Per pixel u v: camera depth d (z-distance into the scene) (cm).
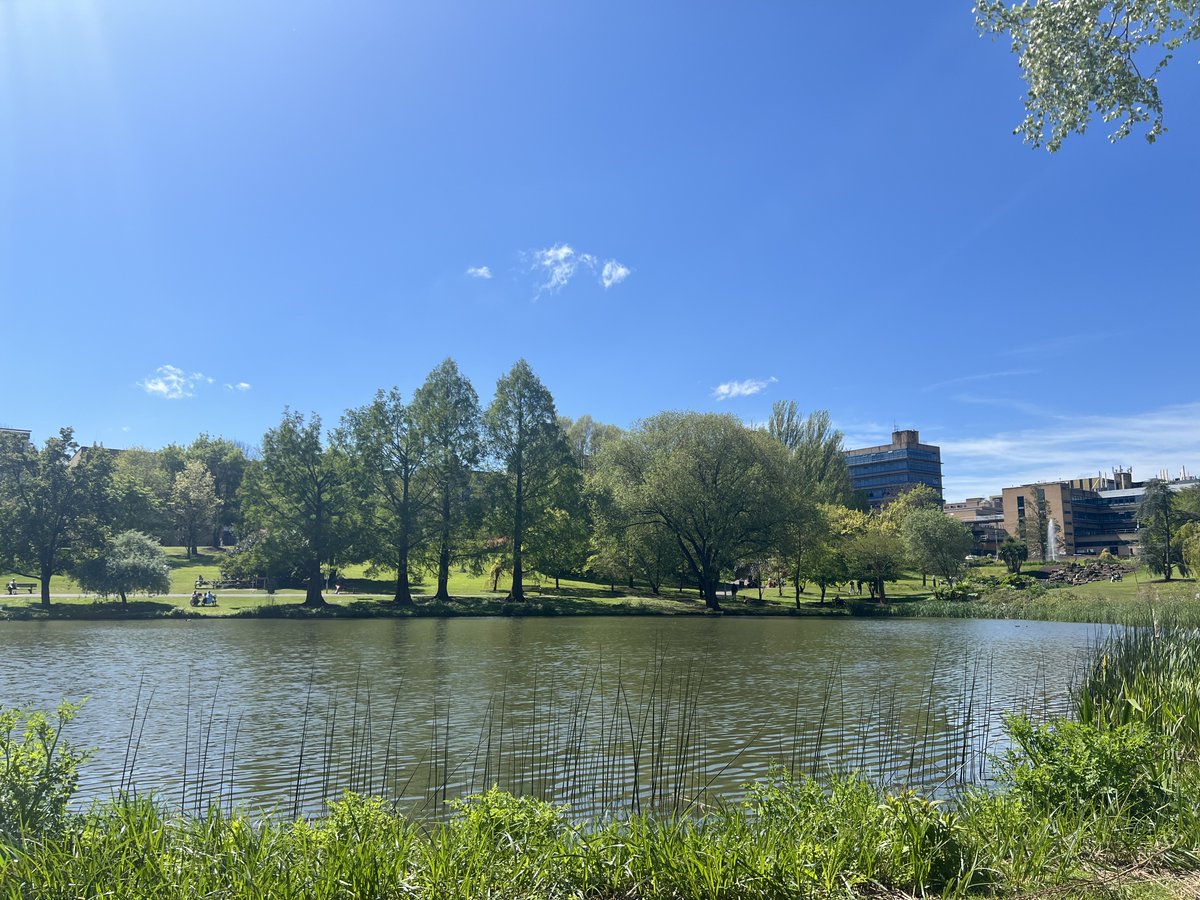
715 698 2161
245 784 1351
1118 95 1166
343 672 2725
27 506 5712
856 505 11556
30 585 7438
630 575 7931
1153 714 1145
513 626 5006
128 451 12794
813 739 1627
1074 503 16812
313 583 6212
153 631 4503
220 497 12631
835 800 814
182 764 1494
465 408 6925
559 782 1303
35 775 768
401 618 5778
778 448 6938
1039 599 6538
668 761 1445
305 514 6325
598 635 4316
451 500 6869
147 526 9025
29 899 579
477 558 7038
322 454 6481
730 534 6762
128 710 2047
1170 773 845
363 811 708
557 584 8388
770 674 2667
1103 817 754
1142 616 4178
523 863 638
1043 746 904
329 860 624
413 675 2642
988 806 824
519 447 7062
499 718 1872
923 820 694
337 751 1572
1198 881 635
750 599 7862
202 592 6862
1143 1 1122
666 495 6688
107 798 1252
